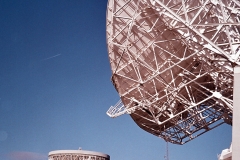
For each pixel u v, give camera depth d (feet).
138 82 82.89
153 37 78.02
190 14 74.95
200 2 75.92
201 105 101.40
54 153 194.80
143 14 74.90
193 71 84.99
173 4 73.82
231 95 88.99
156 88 87.20
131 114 99.55
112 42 78.95
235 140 50.62
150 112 92.27
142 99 87.71
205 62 76.48
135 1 74.23
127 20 76.64
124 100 91.20
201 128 105.81
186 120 98.37
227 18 68.64
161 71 83.35
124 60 82.74
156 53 81.00
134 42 79.20
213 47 59.31
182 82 86.84
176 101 93.45
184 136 108.58
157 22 75.61
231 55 58.80
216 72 78.74
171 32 76.89
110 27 78.38
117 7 75.61
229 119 100.58
